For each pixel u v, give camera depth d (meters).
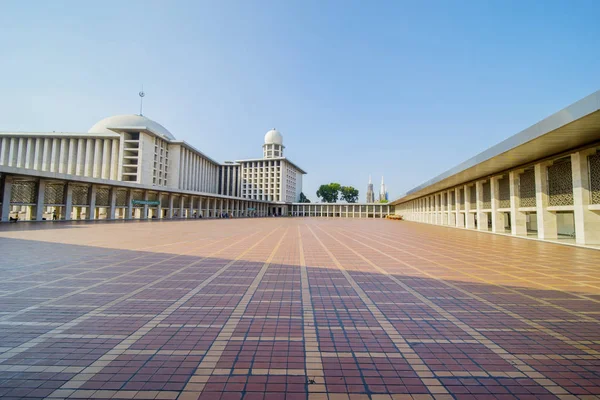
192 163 69.56
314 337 3.46
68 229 18.12
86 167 56.44
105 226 21.58
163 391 2.43
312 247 11.41
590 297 5.00
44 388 2.47
